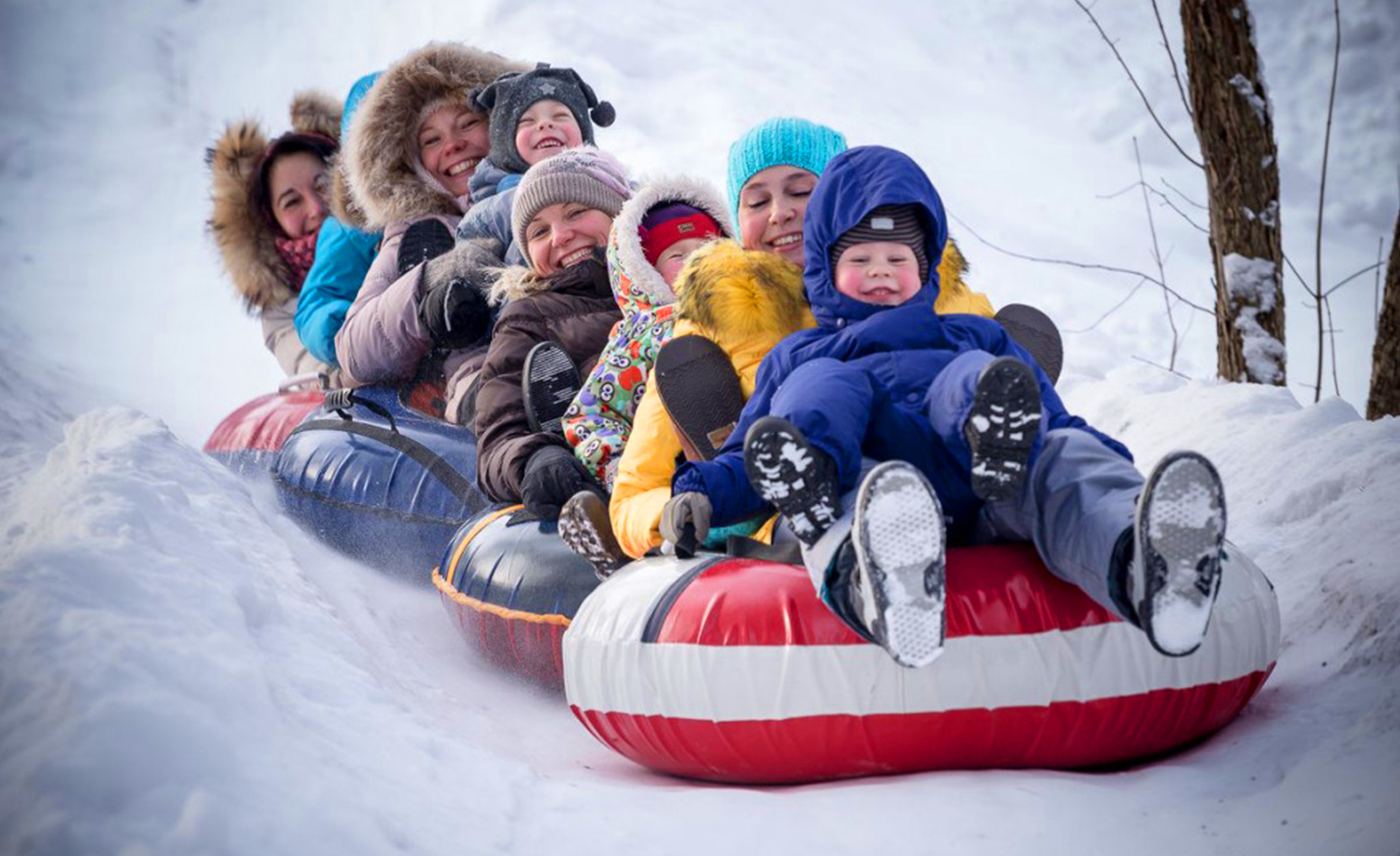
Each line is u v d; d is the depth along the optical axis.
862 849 5.04
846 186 6.34
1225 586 5.95
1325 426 9.70
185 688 4.94
